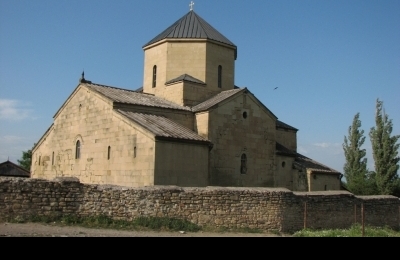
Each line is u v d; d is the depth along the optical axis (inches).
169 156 906.7
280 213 819.4
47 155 1290.6
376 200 1040.2
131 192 708.7
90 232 608.1
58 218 661.9
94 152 1071.0
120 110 1015.0
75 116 1169.4
